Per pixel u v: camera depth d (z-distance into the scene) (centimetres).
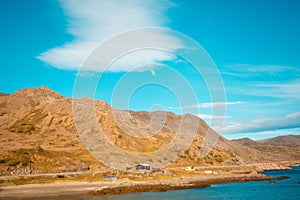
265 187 10825
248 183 11938
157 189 9250
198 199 8075
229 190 9906
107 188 8975
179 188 9738
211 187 10494
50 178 10656
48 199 7612
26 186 9488
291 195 9088
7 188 9156
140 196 8262
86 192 8631
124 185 9512
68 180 10431
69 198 7781
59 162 12744
